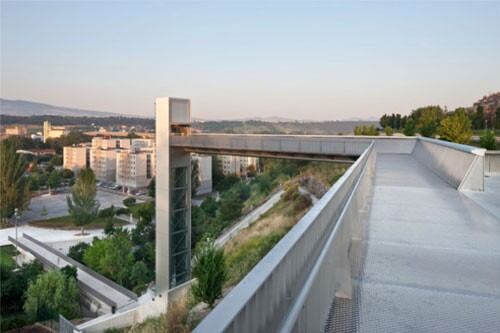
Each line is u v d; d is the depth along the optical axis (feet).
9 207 187.32
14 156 195.93
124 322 56.80
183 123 73.41
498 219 18.15
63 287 76.64
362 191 18.76
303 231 6.30
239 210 134.82
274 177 191.62
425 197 23.65
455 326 8.25
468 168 26.43
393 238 15.05
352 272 11.49
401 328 8.11
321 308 7.23
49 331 66.64
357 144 58.90
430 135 109.19
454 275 11.31
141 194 297.94
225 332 3.16
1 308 79.00
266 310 4.45
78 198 166.50
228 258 68.39
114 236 111.75
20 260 127.65
